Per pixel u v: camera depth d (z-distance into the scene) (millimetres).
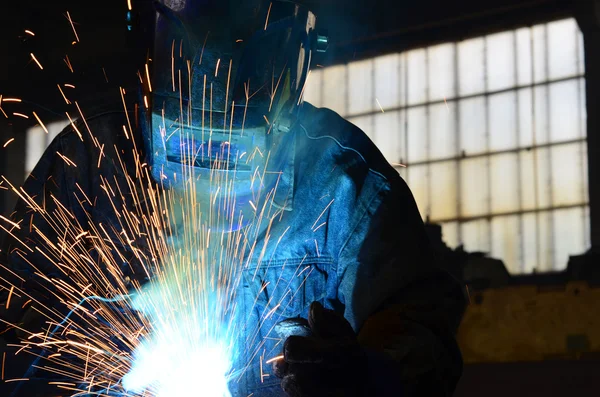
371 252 1427
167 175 1365
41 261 1600
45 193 1604
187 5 1296
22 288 1594
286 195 1484
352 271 1433
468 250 8641
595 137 8281
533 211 8477
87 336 1543
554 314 6758
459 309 1432
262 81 1324
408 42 9102
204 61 1289
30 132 9281
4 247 1626
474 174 8766
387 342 1277
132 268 1531
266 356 1485
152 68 1347
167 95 1317
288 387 1108
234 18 1296
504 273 8070
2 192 9250
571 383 5789
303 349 1095
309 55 1466
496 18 8773
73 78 9102
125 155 1560
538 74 8594
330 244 1501
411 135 9070
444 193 8875
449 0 8969
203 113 1304
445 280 1435
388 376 1179
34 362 1601
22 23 9148
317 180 1509
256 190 1407
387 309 1368
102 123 1585
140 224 1514
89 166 1579
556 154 8453
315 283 1500
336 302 1498
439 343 1312
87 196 1574
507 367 6410
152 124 1338
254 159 1351
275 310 1494
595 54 8344
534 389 5738
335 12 9297
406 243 1430
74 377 1561
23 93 9219
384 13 9188
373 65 9227
